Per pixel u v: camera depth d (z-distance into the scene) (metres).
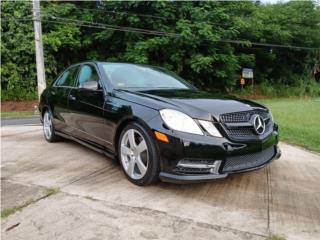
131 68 4.99
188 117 3.49
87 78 5.00
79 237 2.81
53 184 3.94
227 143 3.51
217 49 21.78
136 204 3.42
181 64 21.30
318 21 29.20
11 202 3.44
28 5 18.95
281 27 27.12
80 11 20.81
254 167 3.80
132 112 3.83
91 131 4.68
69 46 19.92
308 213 3.34
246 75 25.14
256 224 3.08
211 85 23.88
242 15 25.27
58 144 5.99
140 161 3.81
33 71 18.94
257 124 3.77
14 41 18.39
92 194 3.65
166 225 3.01
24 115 13.08
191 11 20.53
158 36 20.31
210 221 3.11
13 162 4.84
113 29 19.97
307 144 6.62
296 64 31.28
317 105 16.61
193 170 3.50
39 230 2.92
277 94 28.08
